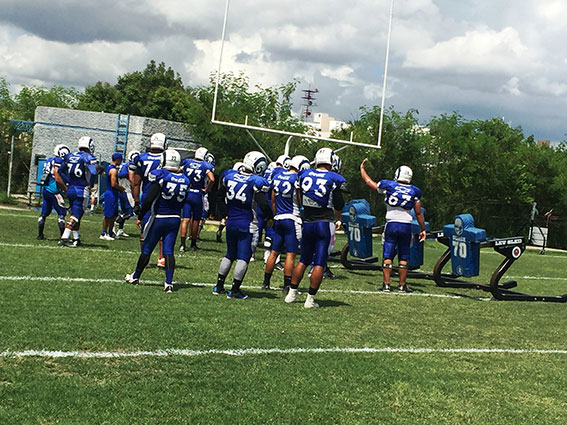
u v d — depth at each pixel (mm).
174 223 8875
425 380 5820
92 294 8062
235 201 8820
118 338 6203
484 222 33344
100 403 4566
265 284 10008
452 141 32594
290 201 9688
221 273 8992
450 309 9758
